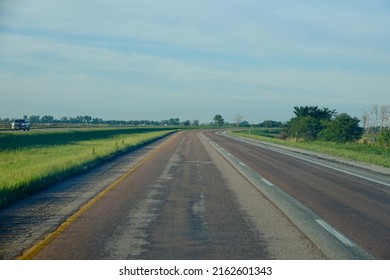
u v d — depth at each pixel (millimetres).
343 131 63625
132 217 10492
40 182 15375
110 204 12250
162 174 20141
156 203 12453
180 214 10898
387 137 51062
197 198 13391
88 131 85000
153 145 49000
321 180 18656
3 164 24547
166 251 7672
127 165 24656
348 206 12312
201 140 64125
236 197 13641
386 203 12898
